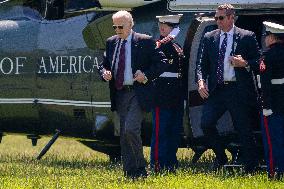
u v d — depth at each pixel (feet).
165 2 147.84
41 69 157.17
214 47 129.08
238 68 127.75
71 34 154.61
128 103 120.78
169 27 135.95
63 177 126.21
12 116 161.58
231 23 128.88
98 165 151.74
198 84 129.18
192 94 139.95
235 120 128.98
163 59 121.19
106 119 152.56
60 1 156.87
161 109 134.41
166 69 124.88
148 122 148.56
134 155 121.60
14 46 159.12
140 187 111.65
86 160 169.07
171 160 135.74
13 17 162.20
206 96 128.57
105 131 154.40
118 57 121.19
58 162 161.58
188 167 139.64
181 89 136.67
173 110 135.23
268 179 119.14
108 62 123.34
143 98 119.96
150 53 121.19
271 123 123.13
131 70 120.67
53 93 156.56
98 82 152.05
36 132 162.71
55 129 160.04
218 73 128.57
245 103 128.67
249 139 128.98
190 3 145.18
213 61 129.08
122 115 121.49
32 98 158.71
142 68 121.08
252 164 129.18
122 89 120.88
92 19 153.48
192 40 140.05
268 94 122.01
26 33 159.02
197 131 140.67
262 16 154.51
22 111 160.15
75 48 153.99
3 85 160.25
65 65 154.92
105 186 113.91
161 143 134.21
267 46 123.54
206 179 118.11
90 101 153.28
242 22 155.22
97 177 125.90
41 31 157.99
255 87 129.39
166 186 112.27
